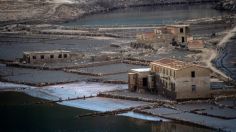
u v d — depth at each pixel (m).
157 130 186.00
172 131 184.00
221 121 189.12
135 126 191.00
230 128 183.00
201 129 184.62
